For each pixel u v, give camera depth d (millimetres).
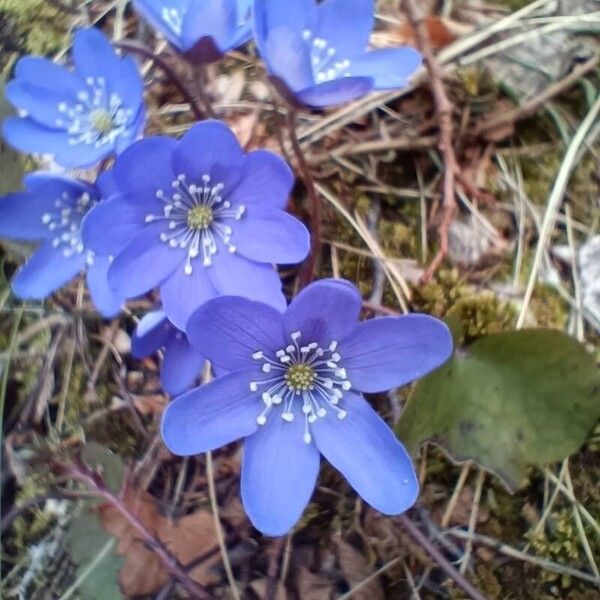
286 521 65
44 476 86
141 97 72
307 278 83
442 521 80
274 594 77
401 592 79
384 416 83
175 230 71
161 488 84
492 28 94
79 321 90
